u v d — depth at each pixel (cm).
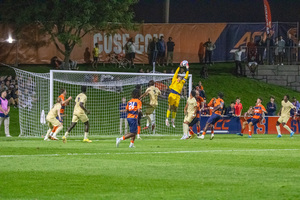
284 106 5769
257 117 5591
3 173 2411
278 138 5400
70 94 6706
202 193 1955
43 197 1888
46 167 2605
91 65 8112
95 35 8144
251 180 2238
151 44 8344
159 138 5212
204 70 8156
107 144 4141
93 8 7244
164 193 1955
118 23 7688
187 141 4653
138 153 3334
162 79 6481
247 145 4178
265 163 2825
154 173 2420
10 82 6725
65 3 7262
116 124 6259
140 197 1884
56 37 7806
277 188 2053
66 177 2303
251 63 8556
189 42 8725
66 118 6150
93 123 6172
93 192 1977
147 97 6812
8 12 7506
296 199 1855
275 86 8506
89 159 2956
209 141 4691
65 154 3241
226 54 8956
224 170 2528
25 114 5866
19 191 1998
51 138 4662
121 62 8200
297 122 6744
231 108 6419
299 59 8738
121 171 2477
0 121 5512
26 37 7650
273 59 8700
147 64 8412
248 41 9006
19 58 7675
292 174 2412
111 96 6588
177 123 6575
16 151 3434
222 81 8194
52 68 7569
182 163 2795
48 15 7306
